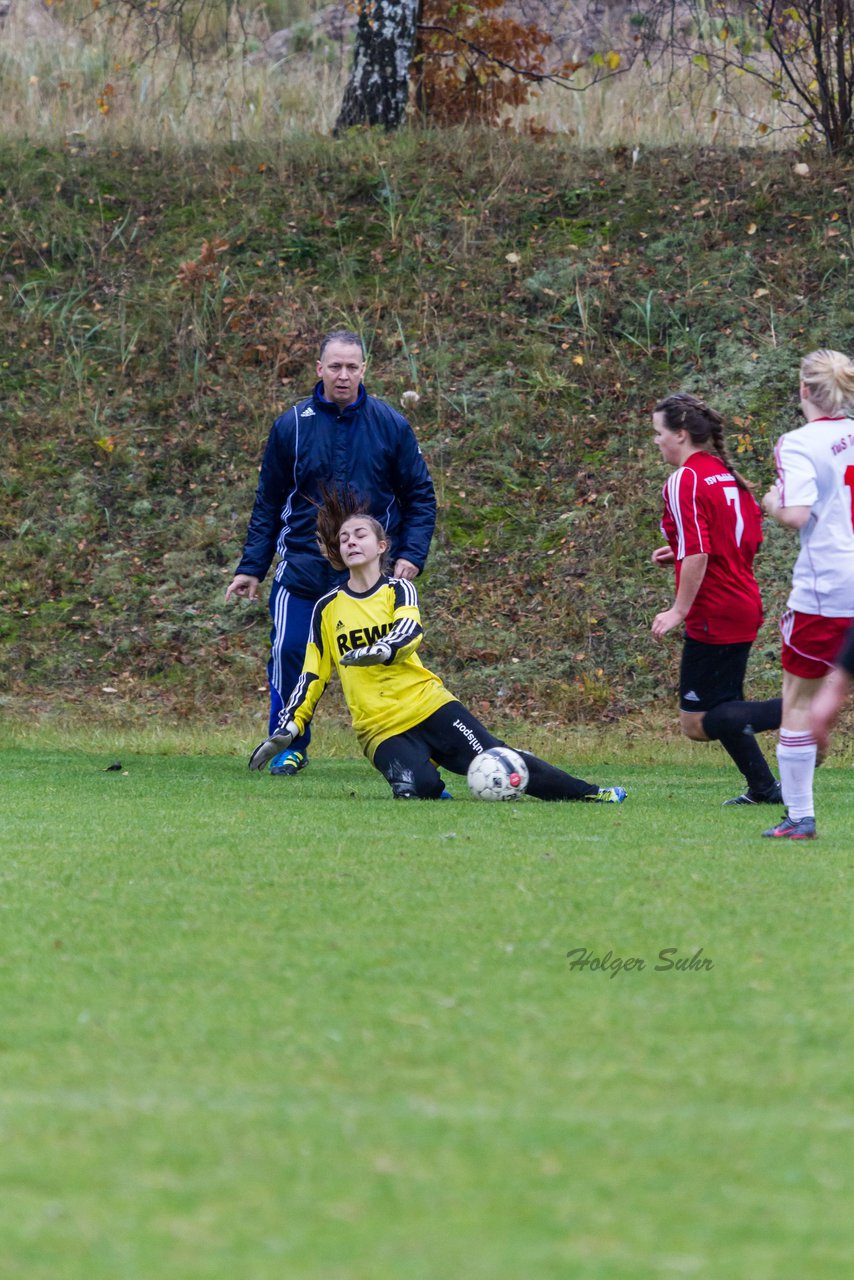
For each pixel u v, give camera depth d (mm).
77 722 37469
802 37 54844
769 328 48906
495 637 41219
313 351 50531
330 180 56906
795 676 19125
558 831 19312
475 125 60219
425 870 15734
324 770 29734
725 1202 6750
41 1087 8430
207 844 17797
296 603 29281
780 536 43344
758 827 20219
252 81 66562
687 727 24438
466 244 53531
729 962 11406
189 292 52656
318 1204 6695
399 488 29922
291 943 12078
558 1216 6566
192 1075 8633
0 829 19297
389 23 59812
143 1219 6531
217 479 47000
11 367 50750
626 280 51375
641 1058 8945
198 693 40062
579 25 71812
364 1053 9047
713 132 60250
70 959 11547
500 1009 10062
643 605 41750
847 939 12234
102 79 65750
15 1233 6383
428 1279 5918
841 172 53875
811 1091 8336
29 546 44844
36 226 55781
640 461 46000
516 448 47062
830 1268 6070
